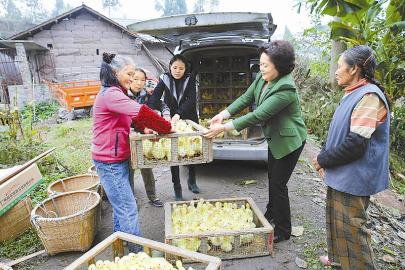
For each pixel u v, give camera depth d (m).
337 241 2.38
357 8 4.62
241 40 4.38
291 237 3.21
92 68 16.69
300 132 2.89
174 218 3.10
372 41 5.48
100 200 3.38
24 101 13.14
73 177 4.08
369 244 2.30
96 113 2.62
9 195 3.16
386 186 2.27
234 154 4.43
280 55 2.57
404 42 5.33
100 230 3.46
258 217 3.07
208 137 2.79
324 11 4.73
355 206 2.23
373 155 2.14
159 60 17.81
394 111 6.01
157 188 4.57
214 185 4.64
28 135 6.39
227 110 3.23
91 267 2.02
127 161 2.80
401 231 3.58
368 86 2.11
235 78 5.24
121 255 2.38
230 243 2.86
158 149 2.73
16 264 2.88
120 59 2.55
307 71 9.33
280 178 2.96
